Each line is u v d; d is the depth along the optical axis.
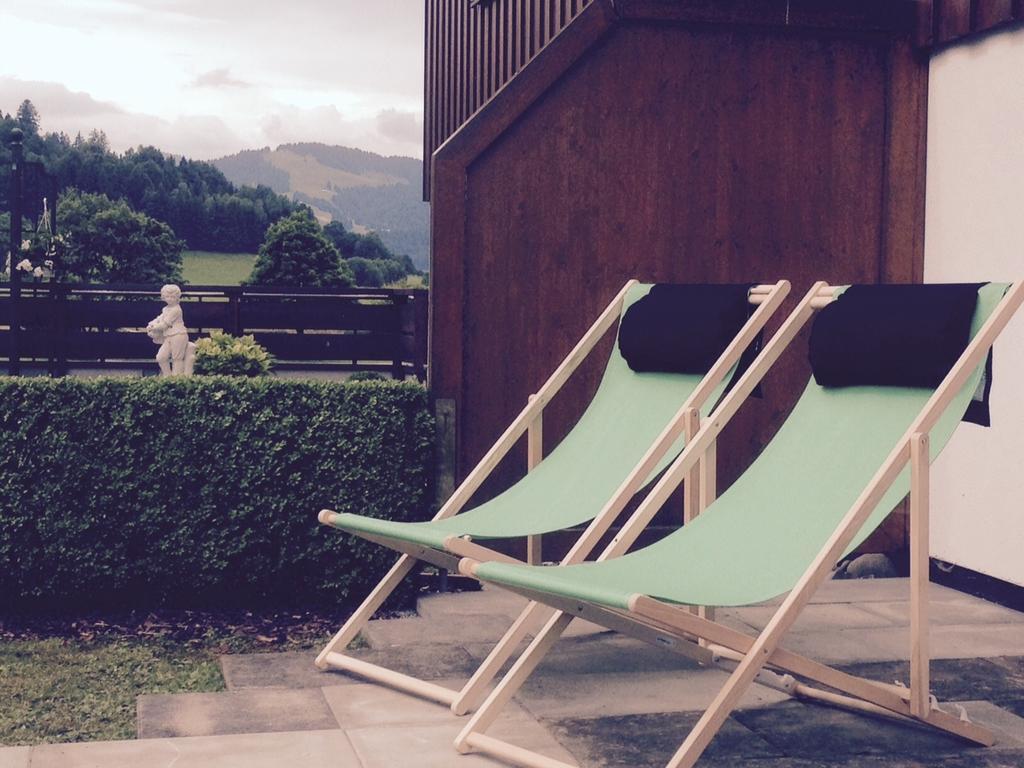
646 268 5.50
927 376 3.48
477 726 3.25
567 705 3.68
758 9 5.48
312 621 4.72
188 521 4.78
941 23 5.43
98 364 13.45
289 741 3.29
